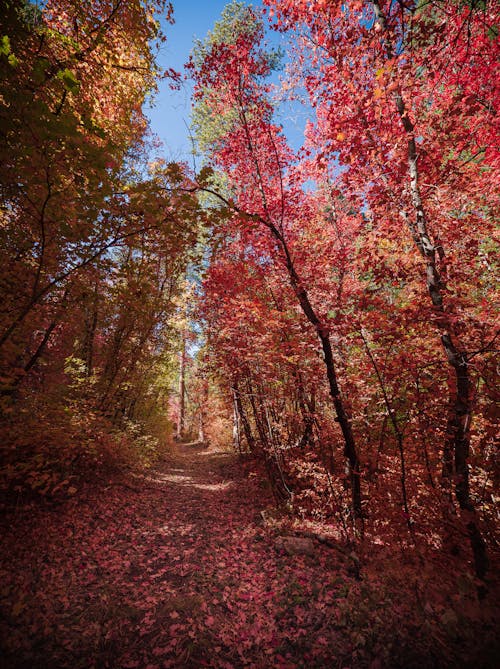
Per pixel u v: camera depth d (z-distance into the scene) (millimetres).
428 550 4410
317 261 8312
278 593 4109
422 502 5074
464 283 6348
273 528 6352
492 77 4785
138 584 4203
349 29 5027
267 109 6895
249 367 8859
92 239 4195
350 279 8727
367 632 3223
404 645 3004
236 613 3783
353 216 8297
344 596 3859
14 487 5066
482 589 3445
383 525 5258
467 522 3770
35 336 6805
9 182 3557
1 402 4211
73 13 5207
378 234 6156
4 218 4586
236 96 6766
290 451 8203
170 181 4262
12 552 4254
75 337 8922
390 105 5270
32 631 3070
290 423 8477
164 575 4508
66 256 4848
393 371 4977
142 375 10922
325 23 5418
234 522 6855
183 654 3105
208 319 11523
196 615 3656
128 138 8180
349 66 5344
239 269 8836
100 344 9664
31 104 2793
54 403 6270
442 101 5312
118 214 4020
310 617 3604
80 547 4836
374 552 4824
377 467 5887
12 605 3318
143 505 7168
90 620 3395
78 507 6082
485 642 2797
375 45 4676
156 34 5793
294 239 8484
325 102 6266
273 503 8031
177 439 27391
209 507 7828
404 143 4965
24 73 3430
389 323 4930
